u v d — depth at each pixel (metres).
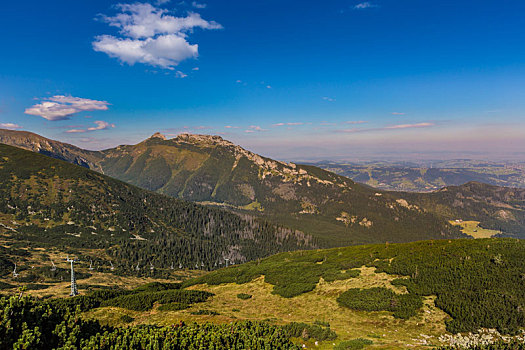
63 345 13.64
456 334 25.98
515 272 33.25
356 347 23.23
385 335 27.14
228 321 31.36
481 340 23.91
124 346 14.97
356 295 38.12
